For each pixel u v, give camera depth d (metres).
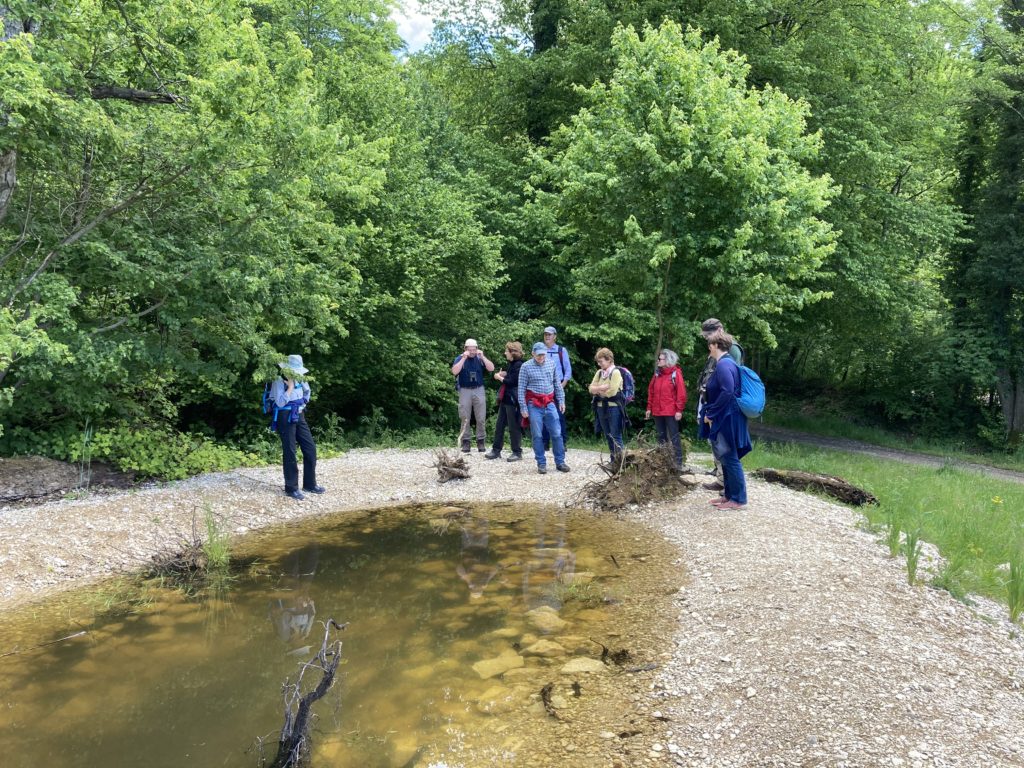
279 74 8.55
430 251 14.11
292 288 8.80
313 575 5.63
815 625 4.08
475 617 4.66
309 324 12.16
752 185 9.88
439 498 8.42
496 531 6.97
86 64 7.44
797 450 14.41
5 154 7.11
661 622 4.48
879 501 8.43
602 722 3.28
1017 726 3.15
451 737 3.16
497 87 20.11
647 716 3.32
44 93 6.14
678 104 10.35
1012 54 21.42
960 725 3.12
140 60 7.88
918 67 21.59
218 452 9.84
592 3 17.64
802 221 10.78
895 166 17.39
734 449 7.12
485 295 16.08
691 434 16.83
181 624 4.60
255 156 8.13
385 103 15.13
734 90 10.58
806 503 7.71
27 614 4.77
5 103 6.33
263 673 3.85
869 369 26.55
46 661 4.02
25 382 7.85
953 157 23.78
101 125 6.88
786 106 11.55
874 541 6.18
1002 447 21.86
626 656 4.01
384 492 8.69
